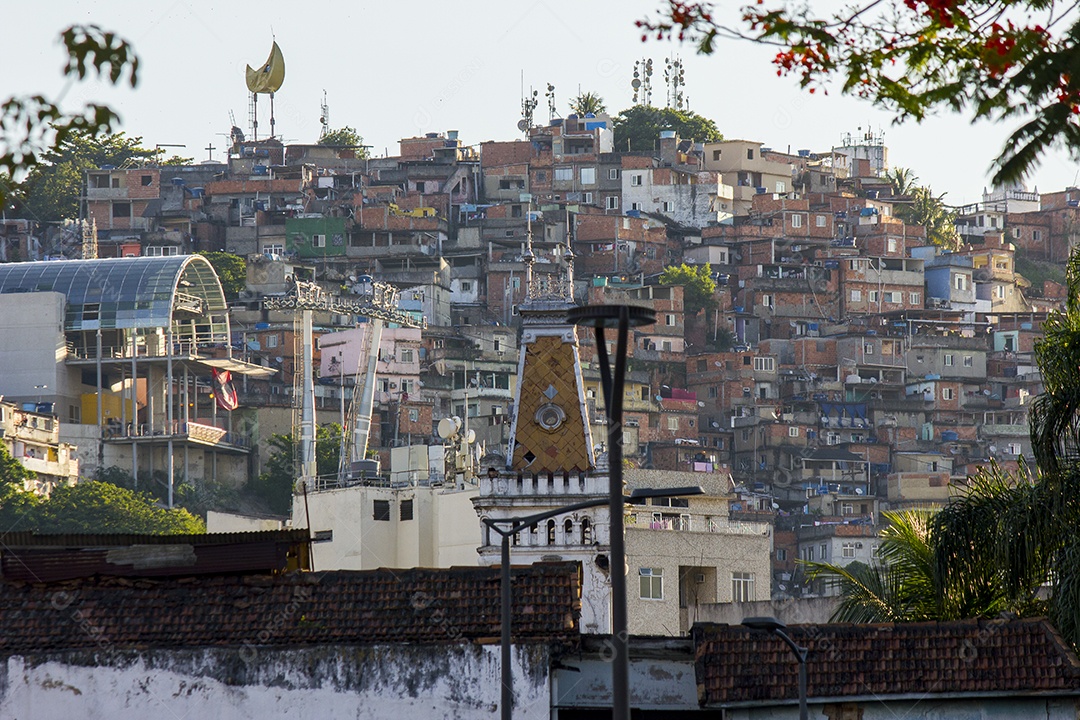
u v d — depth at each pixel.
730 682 86.12
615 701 49.12
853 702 84.50
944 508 89.88
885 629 87.00
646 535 189.50
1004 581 87.00
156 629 88.50
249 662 86.19
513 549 124.88
